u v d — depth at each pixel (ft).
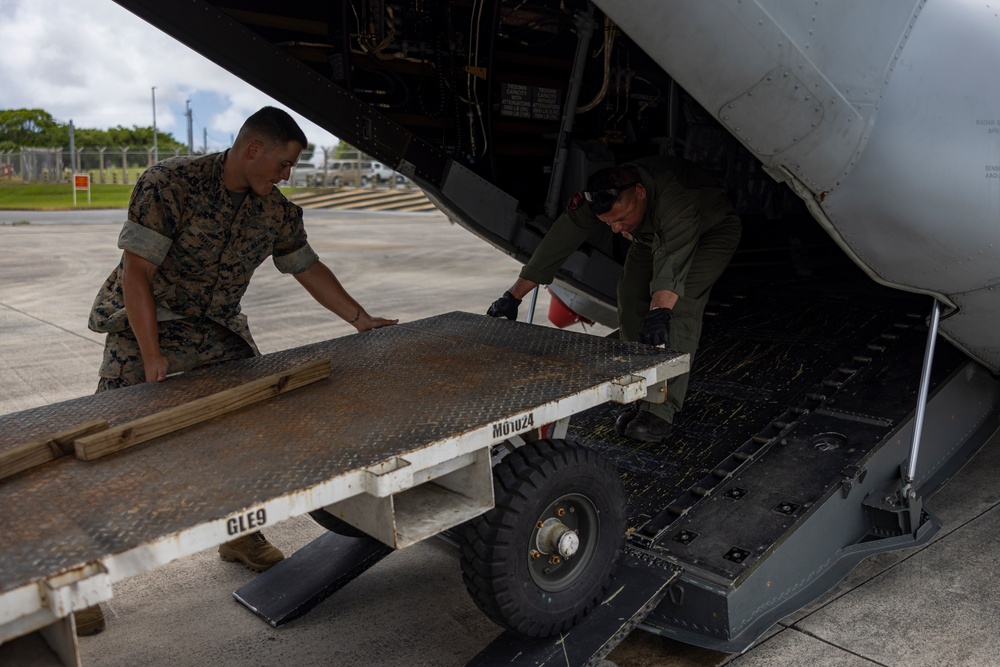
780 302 12.64
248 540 9.30
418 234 54.44
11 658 4.64
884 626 7.84
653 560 7.37
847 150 8.26
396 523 5.62
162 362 7.41
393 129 11.00
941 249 8.77
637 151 14.29
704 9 7.28
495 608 6.07
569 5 12.81
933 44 8.39
